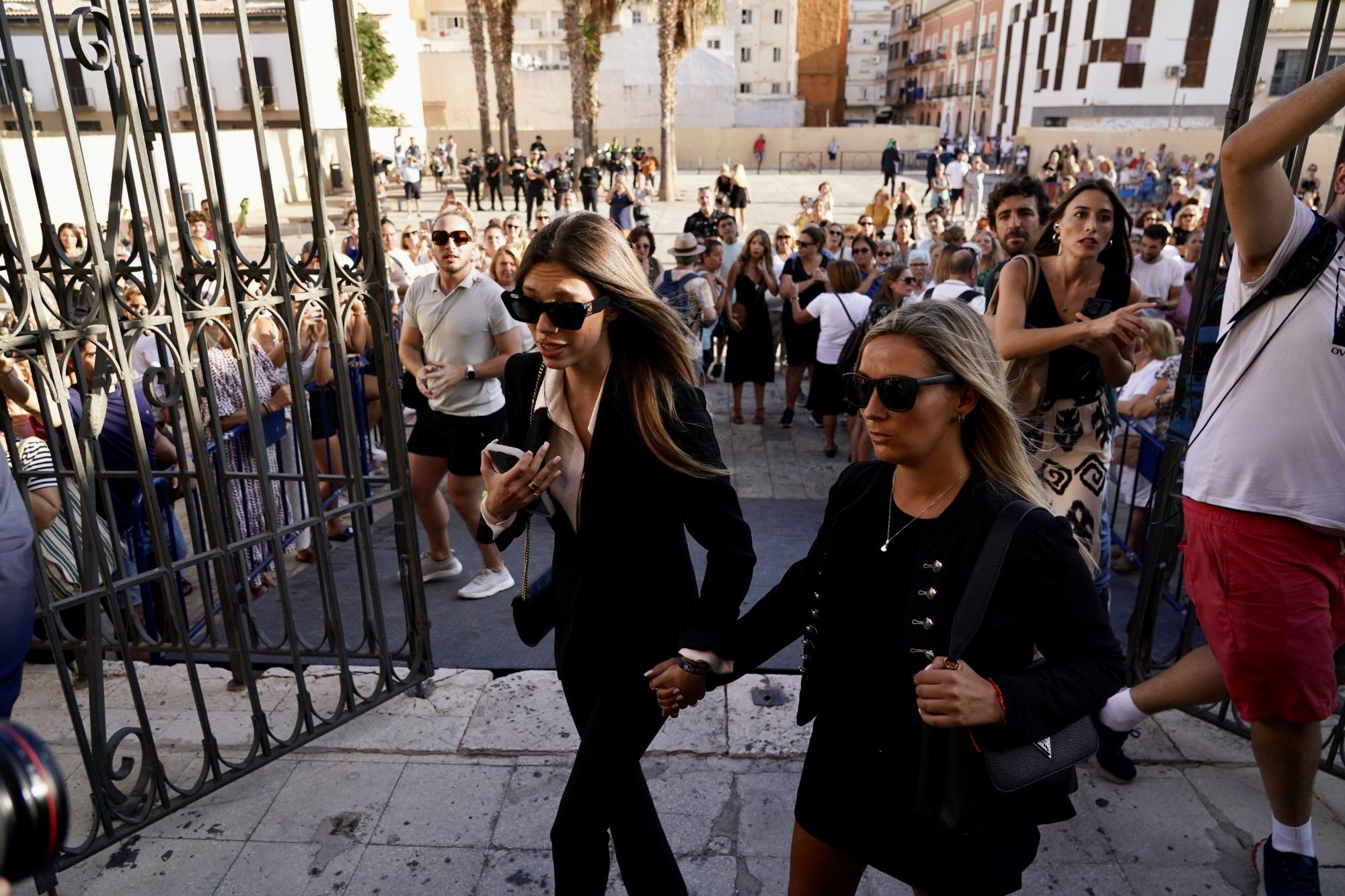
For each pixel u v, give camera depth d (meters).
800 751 2.97
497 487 1.93
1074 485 2.92
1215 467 2.28
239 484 4.50
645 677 2.04
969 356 1.49
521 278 1.85
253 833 2.67
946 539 1.54
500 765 2.96
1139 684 2.88
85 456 2.37
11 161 12.45
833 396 6.39
